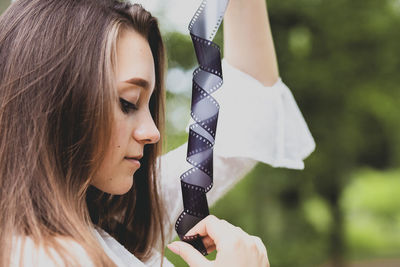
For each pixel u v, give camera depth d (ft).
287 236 33.81
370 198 70.59
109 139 2.60
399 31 26.99
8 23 2.75
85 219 2.71
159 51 3.29
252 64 3.83
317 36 27.71
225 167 3.85
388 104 28.12
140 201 3.57
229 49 3.87
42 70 2.59
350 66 27.22
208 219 2.71
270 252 32.27
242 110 3.81
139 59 2.70
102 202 3.56
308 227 34.76
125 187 2.79
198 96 2.74
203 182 2.74
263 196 32.76
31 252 2.31
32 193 2.50
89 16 2.65
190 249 2.64
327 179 31.83
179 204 3.92
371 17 26.71
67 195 2.53
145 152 3.51
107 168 2.70
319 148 29.63
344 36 27.09
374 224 62.13
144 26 2.76
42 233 2.37
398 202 67.97
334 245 33.53
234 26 3.80
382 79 27.61
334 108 28.55
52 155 2.54
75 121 2.56
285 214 34.42
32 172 2.50
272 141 3.85
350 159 31.99
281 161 3.85
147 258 3.60
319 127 28.94
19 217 2.44
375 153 39.14
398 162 42.68
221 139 3.79
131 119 2.71
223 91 3.85
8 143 2.56
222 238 2.60
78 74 2.57
